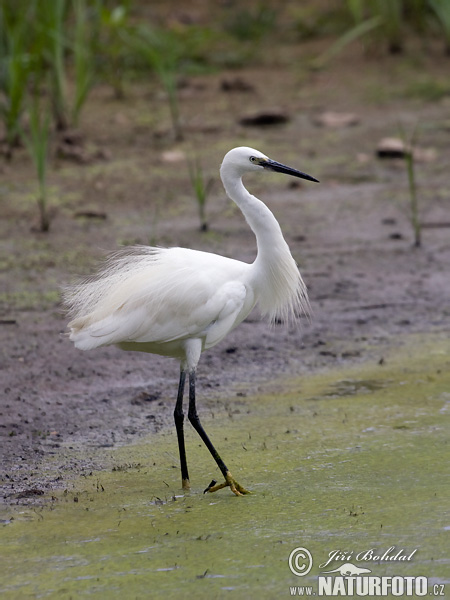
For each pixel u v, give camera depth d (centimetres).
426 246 1551
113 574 669
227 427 966
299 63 2709
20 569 678
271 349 1202
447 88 2391
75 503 792
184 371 862
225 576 662
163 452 907
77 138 2017
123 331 829
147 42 2623
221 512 768
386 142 2006
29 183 1805
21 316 1252
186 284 835
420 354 1171
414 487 801
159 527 742
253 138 2098
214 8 3178
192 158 1958
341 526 733
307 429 953
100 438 938
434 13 2762
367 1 2692
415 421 962
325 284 1404
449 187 1812
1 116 2144
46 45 2050
